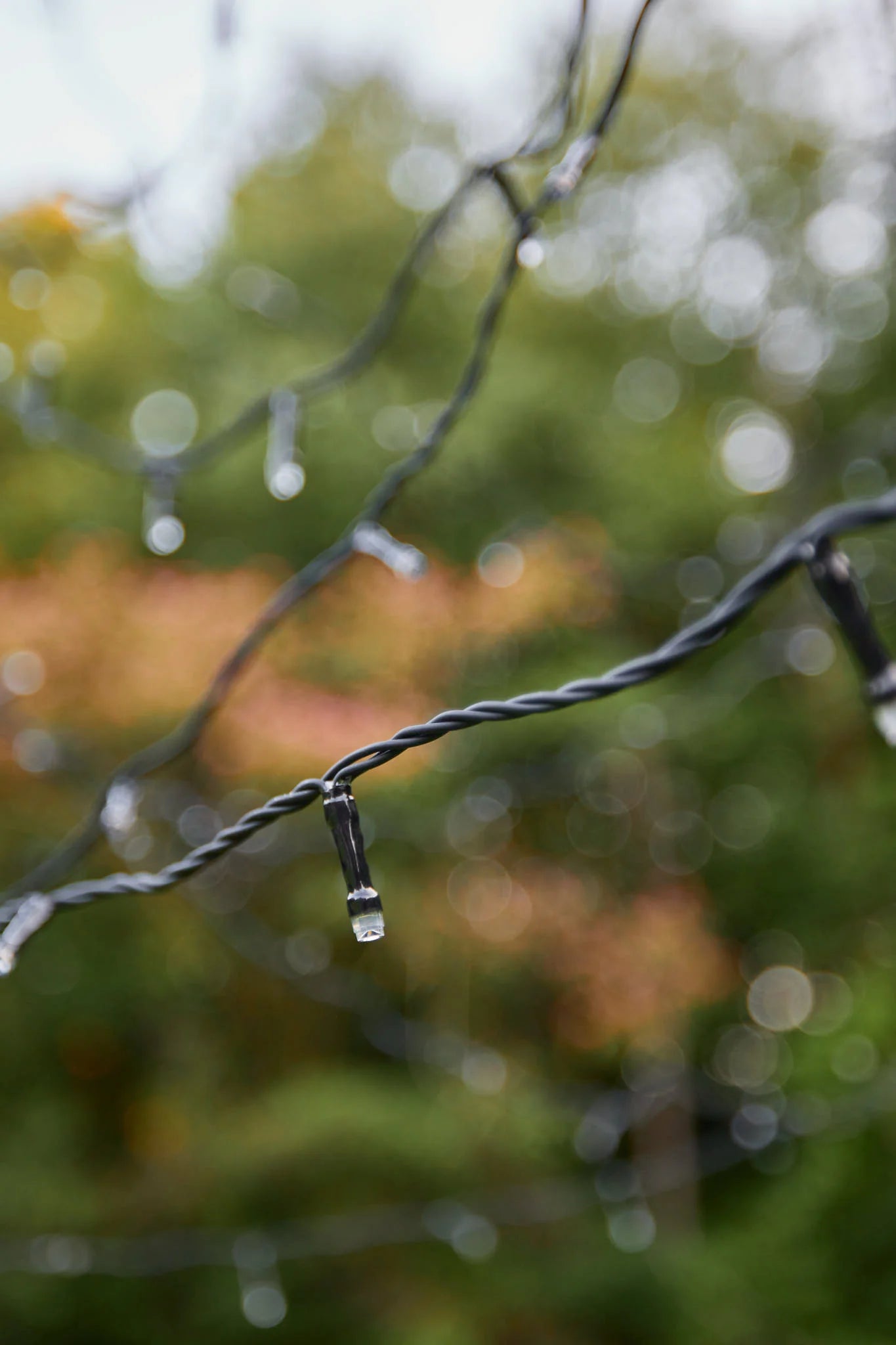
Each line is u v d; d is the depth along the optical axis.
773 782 9.51
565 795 7.89
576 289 9.64
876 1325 7.69
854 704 9.06
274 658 5.37
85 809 5.93
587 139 1.62
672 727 8.18
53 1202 7.30
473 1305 7.45
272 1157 7.25
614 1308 7.57
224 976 7.78
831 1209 8.02
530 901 6.56
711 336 10.23
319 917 7.10
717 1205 10.34
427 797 6.50
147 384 8.52
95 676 5.21
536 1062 8.60
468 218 9.23
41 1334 7.32
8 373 4.96
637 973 6.59
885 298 9.69
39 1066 8.31
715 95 9.70
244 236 9.12
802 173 9.63
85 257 6.82
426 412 8.30
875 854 9.05
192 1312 7.28
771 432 10.21
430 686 5.80
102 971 7.34
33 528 7.48
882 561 9.32
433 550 7.07
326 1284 7.42
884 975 8.15
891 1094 7.52
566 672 7.40
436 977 7.93
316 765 5.12
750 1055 10.23
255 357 8.34
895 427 7.41
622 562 8.13
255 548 8.13
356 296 8.98
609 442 8.93
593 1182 8.61
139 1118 8.55
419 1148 7.22
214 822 5.88
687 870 9.29
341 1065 8.36
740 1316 7.79
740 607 1.12
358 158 9.31
